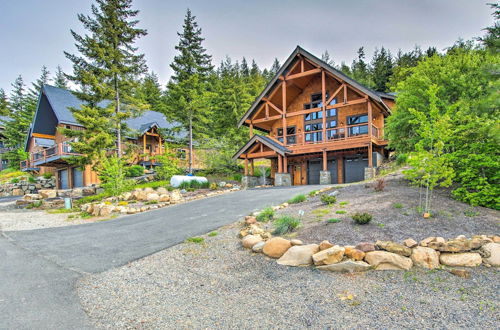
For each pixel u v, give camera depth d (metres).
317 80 21.75
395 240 4.95
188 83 23.14
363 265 4.23
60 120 21.73
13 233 8.83
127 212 12.27
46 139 26.69
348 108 20.27
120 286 4.41
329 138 20.66
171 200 13.94
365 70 50.84
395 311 3.17
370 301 3.42
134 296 4.02
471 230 5.19
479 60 9.54
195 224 8.39
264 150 20.72
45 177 27.72
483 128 6.68
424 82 10.00
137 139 26.20
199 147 24.30
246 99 31.39
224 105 30.23
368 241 5.02
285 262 4.80
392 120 11.20
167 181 20.39
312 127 21.73
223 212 9.81
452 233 5.09
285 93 20.56
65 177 25.83
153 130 26.83
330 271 4.36
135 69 18.69
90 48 16.92
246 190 17.03
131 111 18.92
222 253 5.65
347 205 7.61
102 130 16.73
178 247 6.30
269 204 10.34
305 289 3.87
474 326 2.82
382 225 5.68
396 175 11.10
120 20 18.12
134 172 23.19
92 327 3.19
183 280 4.52
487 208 6.51
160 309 3.59
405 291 3.60
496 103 6.34
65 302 3.87
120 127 18.44
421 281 3.81
